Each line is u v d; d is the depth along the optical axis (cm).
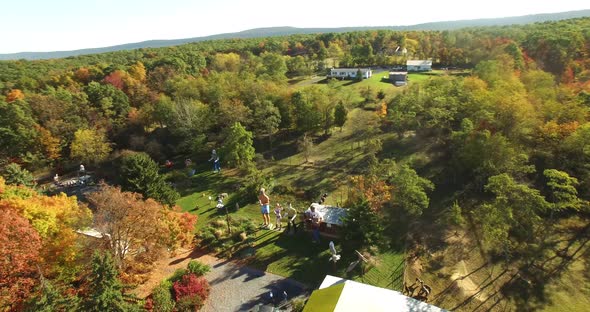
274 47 18450
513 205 4169
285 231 4975
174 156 8162
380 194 4928
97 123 8150
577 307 3622
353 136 7825
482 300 3712
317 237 4616
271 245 4691
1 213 3200
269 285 3944
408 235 4672
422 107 6950
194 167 7512
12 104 7825
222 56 15325
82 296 3353
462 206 5106
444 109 6281
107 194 3831
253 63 14025
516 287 3875
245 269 4253
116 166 7250
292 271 4153
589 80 7562
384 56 15025
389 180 5447
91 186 6938
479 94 6231
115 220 3688
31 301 2909
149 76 12006
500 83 6775
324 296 3198
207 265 4191
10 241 2967
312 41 18412
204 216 5603
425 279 3972
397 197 4741
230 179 6856
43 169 7638
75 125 7894
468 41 12962
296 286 3903
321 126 8138
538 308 3634
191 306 3534
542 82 7156
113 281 2867
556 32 11369
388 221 4950
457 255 4319
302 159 7281
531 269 4084
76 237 3666
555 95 6431
